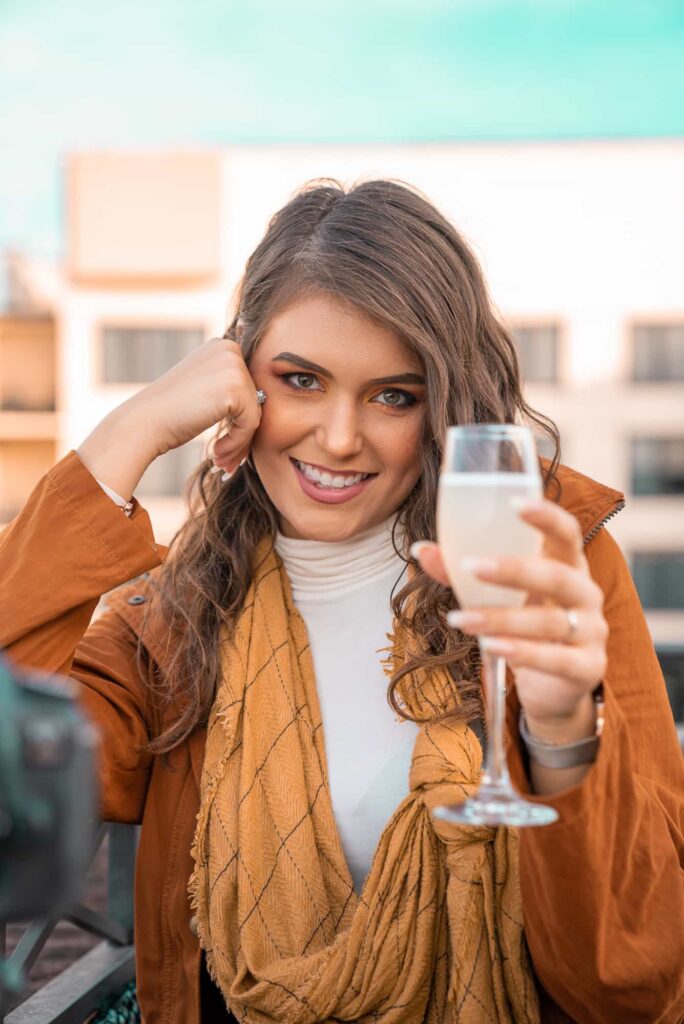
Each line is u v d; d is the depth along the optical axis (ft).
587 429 101.45
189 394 4.82
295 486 5.05
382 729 5.12
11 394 103.04
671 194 100.22
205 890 4.81
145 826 5.15
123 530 4.59
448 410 4.98
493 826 4.41
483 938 4.33
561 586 3.01
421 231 4.94
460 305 4.97
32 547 4.56
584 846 3.53
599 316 101.30
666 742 4.75
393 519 5.36
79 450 4.73
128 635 5.43
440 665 4.91
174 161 98.68
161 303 98.94
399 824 4.57
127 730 5.14
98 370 99.30
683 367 101.35
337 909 4.75
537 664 3.10
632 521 101.09
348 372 4.79
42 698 2.39
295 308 4.83
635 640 4.88
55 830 2.26
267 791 4.87
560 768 3.53
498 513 3.19
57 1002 5.51
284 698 5.04
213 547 5.41
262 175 97.30
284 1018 4.50
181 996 4.98
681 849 4.27
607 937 3.82
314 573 5.36
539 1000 4.45
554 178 100.53
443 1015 4.51
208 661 5.15
